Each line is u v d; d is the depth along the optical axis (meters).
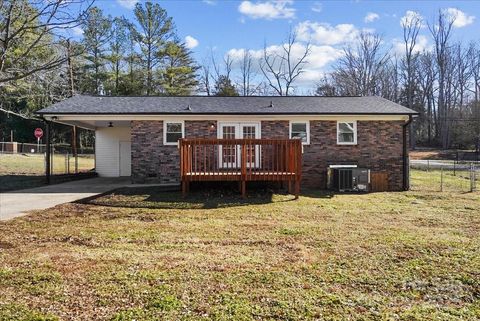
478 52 43.41
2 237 6.14
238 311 3.46
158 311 3.45
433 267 4.76
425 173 21.66
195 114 14.41
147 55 36.75
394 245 5.79
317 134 14.76
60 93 12.38
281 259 5.05
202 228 7.00
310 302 3.67
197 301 3.67
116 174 19.44
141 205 9.62
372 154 14.82
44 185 14.37
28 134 40.62
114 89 34.94
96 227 6.98
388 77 43.00
